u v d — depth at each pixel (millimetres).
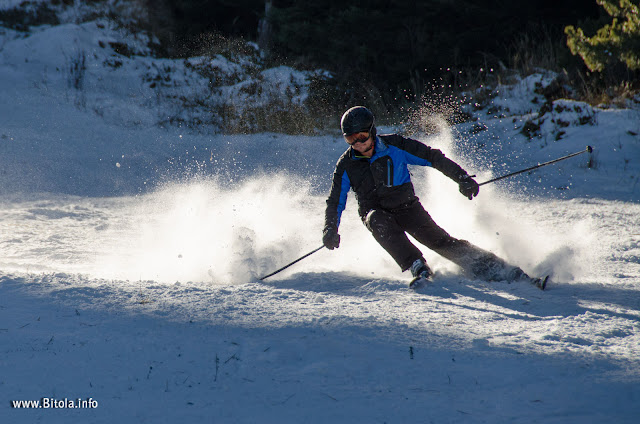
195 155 35875
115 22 52438
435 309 8938
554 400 5656
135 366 6570
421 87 47531
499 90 43156
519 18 49438
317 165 34406
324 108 44469
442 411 5480
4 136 34188
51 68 44938
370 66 48406
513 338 7500
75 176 29875
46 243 16016
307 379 6230
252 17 59656
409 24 48031
